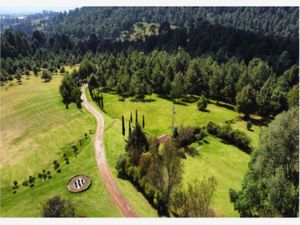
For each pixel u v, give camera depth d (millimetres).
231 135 55938
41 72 132125
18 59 149000
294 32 198625
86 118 73000
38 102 88500
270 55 129375
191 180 42656
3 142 63375
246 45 140625
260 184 30844
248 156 51344
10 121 75812
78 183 41875
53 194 39969
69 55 157000
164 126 67562
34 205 38188
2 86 108312
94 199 38156
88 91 100062
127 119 73125
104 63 120812
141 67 116875
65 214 31750
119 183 41656
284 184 27672
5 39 165125
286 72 98500
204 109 79562
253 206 30688
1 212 37812
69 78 92938
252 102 71750
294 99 71250
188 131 55406
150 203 37156
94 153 52312
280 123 32125
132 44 186125
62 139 62188
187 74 95250
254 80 91938
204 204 29828
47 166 51812
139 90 90188
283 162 31469
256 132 64062
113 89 102688
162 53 128750
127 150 49156
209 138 57844
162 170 35812
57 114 77812
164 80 92875
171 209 34688
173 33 176000
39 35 199875
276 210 27812
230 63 109688
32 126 71250
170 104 84625
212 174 44844
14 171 50875
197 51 142750
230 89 86125
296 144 30609
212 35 161000
